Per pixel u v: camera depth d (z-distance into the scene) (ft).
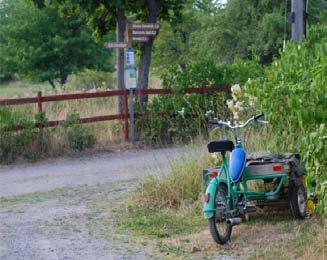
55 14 130.52
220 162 34.42
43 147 54.80
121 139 59.06
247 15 113.91
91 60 135.74
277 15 104.94
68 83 136.46
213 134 42.42
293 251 24.64
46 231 30.30
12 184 45.03
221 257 24.85
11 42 135.13
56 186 43.14
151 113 59.26
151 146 58.49
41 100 55.72
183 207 32.73
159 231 29.12
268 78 34.01
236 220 26.53
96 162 52.42
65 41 130.21
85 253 26.25
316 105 22.20
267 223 29.35
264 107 32.65
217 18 116.67
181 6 65.31
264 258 24.09
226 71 63.00
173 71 62.28
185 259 24.84
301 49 33.22
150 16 63.36
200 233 28.58
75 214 33.76
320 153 22.03
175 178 34.73
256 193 28.58
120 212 33.47
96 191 40.09
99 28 66.85
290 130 32.71
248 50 110.83
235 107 36.70
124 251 26.35
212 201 26.09
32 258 25.80
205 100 60.08
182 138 58.70
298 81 28.17
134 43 64.80
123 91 59.11
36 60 132.46
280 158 29.58
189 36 127.65
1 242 28.50
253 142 36.06
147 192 35.09
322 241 25.11
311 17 95.55
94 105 63.87
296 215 29.22
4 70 140.46
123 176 45.09
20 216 34.04
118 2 59.06
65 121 56.29
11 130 54.03
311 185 24.27
